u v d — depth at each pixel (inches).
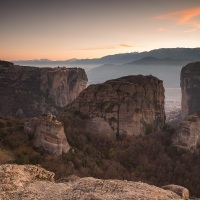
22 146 3649.1
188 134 4832.7
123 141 5265.8
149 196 1189.1
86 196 1195.3
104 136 5275.6
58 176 3159.5
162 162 4532.5
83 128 5403.5
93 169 3799.2
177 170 4259.4
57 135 3693.4
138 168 4411.9
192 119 5039.4
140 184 1341.0
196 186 3836.1
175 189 1432.1
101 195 1199.6
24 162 3181.6
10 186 1332.4
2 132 3843.5
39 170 1535.4
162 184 3964.1
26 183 1397.6
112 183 1336.1
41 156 3523.6
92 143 4975.4
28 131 3983.8
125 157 4741.6
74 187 1316.4
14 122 4429.1
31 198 1229.1
